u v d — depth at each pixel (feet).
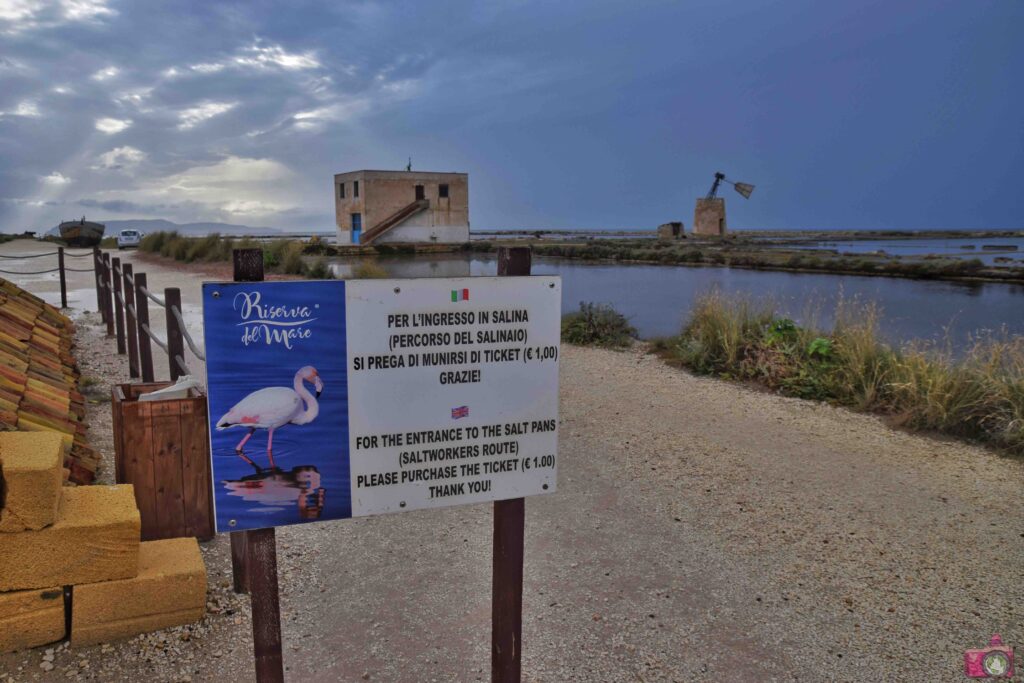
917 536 16.63
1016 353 26.71
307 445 8.14
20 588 11.06
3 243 157.99
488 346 8.79
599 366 36.19
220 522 7.93
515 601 9.50
